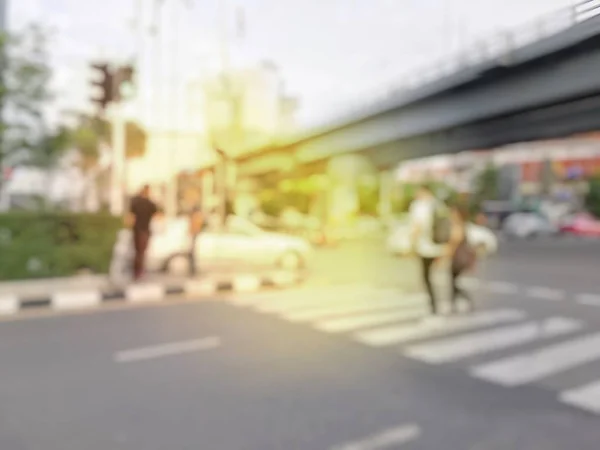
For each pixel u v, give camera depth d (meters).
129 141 16.11
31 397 4.00
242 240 12.81
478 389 4.30
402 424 3.59
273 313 7.41
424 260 7.04
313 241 23.41
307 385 4.36
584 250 21.89
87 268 10.20
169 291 8.83
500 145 24.53
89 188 22.36
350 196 36.38
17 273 9.29
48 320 6.77
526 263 15.59
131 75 10.30
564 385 4.40
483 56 18.64
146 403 3.91
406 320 6.96
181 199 13.23
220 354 5.25
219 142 13.16
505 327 6.56
